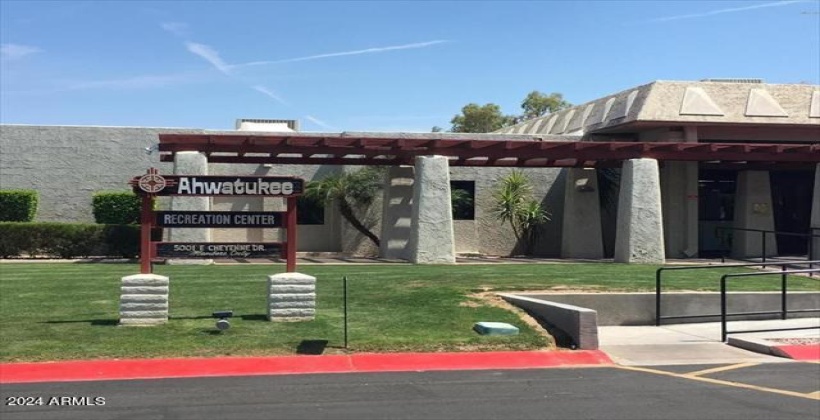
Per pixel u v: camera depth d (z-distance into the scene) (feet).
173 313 41.91
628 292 50.80
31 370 31.78
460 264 72.90
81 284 52.08
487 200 93.66
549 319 42.39
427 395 28.58
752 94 87.51
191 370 32.55
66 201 86.22
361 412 25.68
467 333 39.93
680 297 51.21
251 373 32.35
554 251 94.53
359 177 87.15
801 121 86.89
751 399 28.37
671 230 90.74
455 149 75.00
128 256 76.84
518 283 52.85
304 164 81.25
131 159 87.35
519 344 38.81
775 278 60.75
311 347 36.40
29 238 75.66
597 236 89.25
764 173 94.38
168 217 40.11
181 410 25.70
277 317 40.42
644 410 26.40
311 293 40.88
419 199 74.08
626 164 77.97
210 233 79.66
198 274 58.95
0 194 80.28
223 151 71.20
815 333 45.34
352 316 42.39
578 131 99.25
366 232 88.12
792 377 33.22
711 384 31.40
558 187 95.25
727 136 88.43
